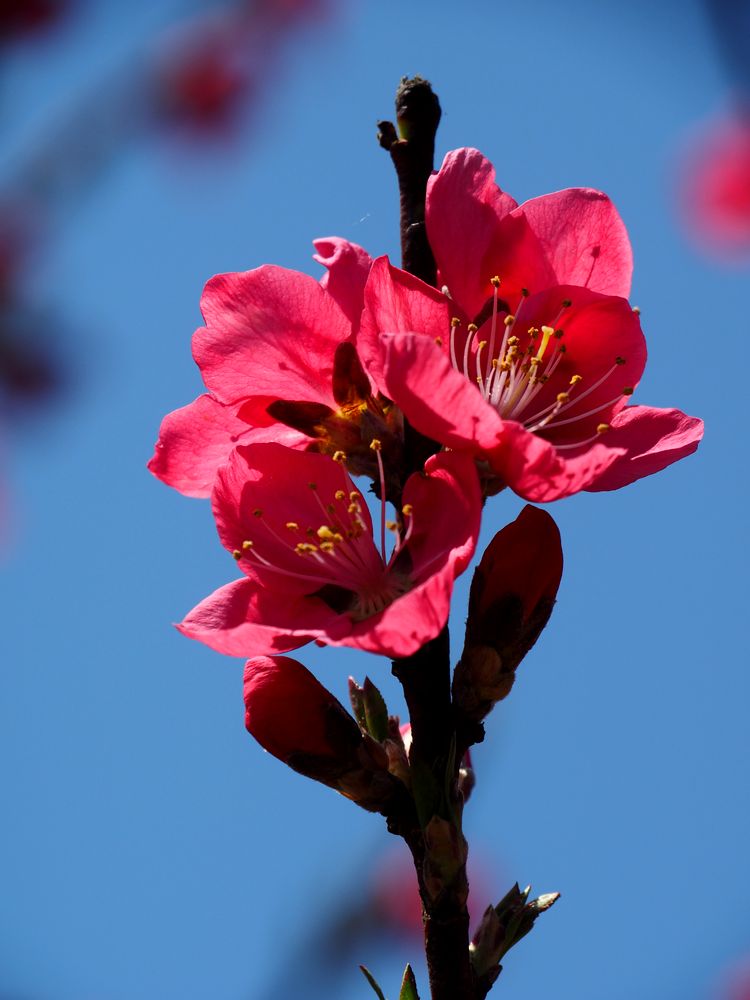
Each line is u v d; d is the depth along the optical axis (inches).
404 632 17.5
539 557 18.1
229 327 18.3
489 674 18.0
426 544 18.0
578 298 18.3
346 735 18.0
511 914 18.2
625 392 18.3
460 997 17.8
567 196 18.5
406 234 18.5
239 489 18.2
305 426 18.4
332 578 18.1
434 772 17.9
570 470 17.7
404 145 18.6
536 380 18.4
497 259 18.4
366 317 18.0
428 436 17.8
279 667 18.1
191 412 18.5
